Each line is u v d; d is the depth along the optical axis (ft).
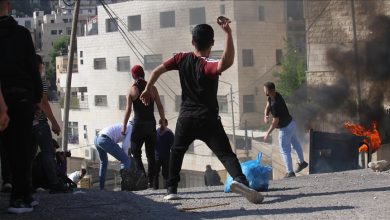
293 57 83.97
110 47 106.73
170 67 17.51
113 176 82.89
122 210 17.07
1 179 22.48
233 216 15.80
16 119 15.55
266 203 17.79
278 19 88.69
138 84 23.86
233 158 17.31
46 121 19.88
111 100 109.29
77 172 30.66
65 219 15.74
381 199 17.38
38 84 15.89
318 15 54.80
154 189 23.39
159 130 25.91
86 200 18.80
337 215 15.25
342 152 32.76
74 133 118.42
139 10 98.22
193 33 17.11
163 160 25.95
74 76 118.11
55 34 190.90
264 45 88.94
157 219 15.69
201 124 17.13
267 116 29.30
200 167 91.91
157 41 96.12
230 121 91.04
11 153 15.90
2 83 15.28
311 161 33.35
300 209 16.37
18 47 15.46
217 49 86.22
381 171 25.50
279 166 50.29
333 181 22.80
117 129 25.77
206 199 19.08
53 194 20.24
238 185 17.10
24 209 16.38
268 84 28.58
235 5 86.94
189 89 17.19
